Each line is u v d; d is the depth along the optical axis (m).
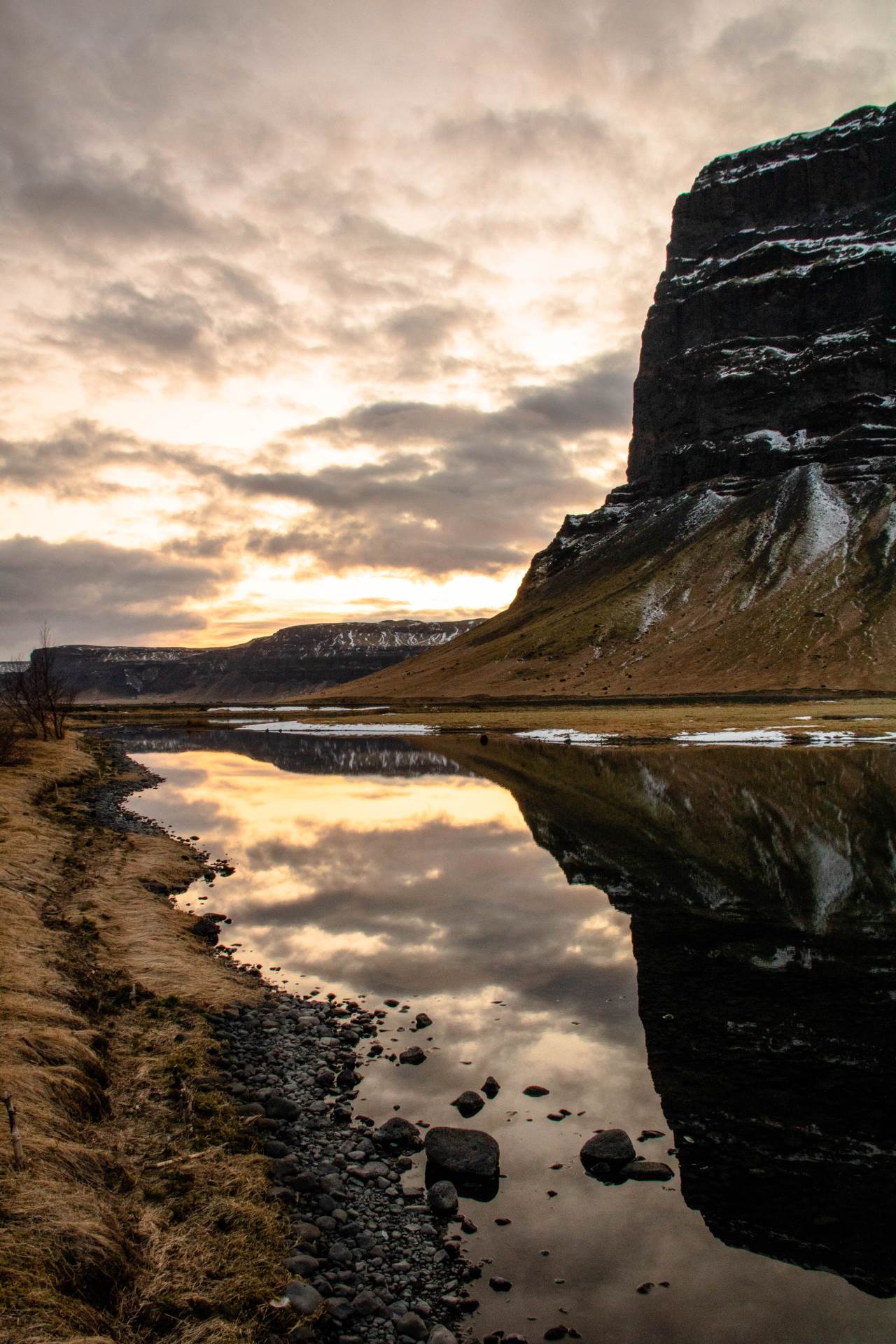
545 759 76.38
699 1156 12.19
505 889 28.30
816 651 178.75
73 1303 7.61
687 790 50.91
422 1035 16.62
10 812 35.19
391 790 57.00
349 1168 11.79
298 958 21.42
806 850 33.66
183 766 77.75
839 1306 9.15
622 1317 8.95
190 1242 9.46
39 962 17.19
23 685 87.38
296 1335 8.32
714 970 20.11
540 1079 14.70
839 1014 17.36
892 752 70.38
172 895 27.70
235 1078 14.55
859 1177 11.62
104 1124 12.00
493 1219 10.72
